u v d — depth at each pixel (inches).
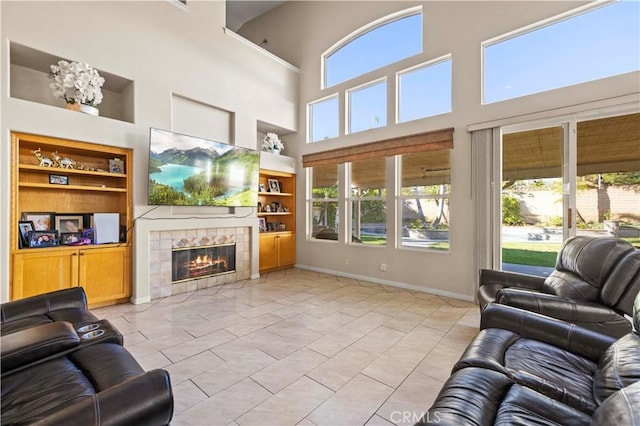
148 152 153.6
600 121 129.3
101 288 140.7
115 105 161.0
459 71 162.2
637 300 56.5
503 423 41.4
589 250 92.0
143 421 38.3
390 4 191.5
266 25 263.6
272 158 222.2
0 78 114.0
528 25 142.7
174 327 118.6
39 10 123.3
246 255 200.8
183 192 161.3
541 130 143.3
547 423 41.5
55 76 129.7
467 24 159.9
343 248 213.5
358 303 151.0
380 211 198.1
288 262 237.9
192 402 72.4
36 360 54.7
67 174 144.3
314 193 236.4
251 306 145.2
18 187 123.3
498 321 74.9
